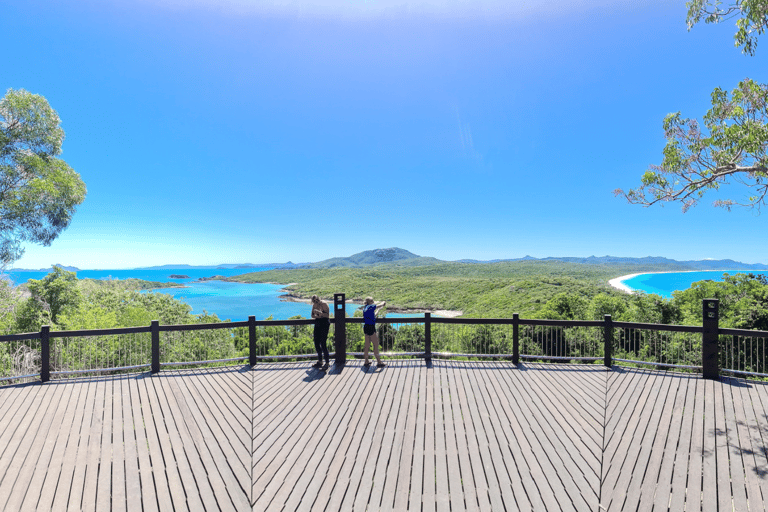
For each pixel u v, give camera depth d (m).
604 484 3.21
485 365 6.96
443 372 6.54
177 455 3.76
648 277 162.12
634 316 27.36
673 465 3.52
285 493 3.11
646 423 4.44
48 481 3.31
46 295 21.97
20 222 14.94
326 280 177.00
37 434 4.25
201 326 6.92
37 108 14.81
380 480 3.28
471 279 127.00
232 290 173.75
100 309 20.02
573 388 5.70
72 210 16.34
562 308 33.56
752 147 5.73
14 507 2.96
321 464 3.55
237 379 6.24
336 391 5.60
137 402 5.23
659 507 2.92
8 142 14.37
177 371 6.75
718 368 6.15
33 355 10.16
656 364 6.64
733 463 3.55
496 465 3.51
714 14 5.75
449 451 3.78
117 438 4.14
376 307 7.16
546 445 3.90
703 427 4.33
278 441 4.03
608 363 6.88
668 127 7.02
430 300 99.31
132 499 3.06
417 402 5.14
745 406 4.95
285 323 7.11
